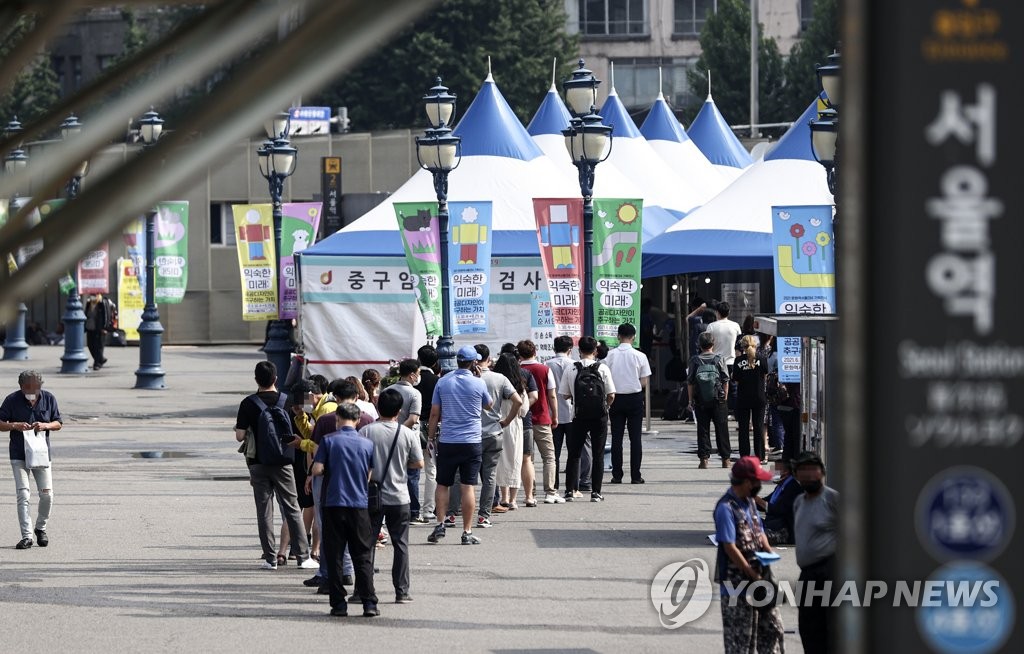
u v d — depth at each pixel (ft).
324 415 82.43
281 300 182.70
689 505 107.96
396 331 156.87
